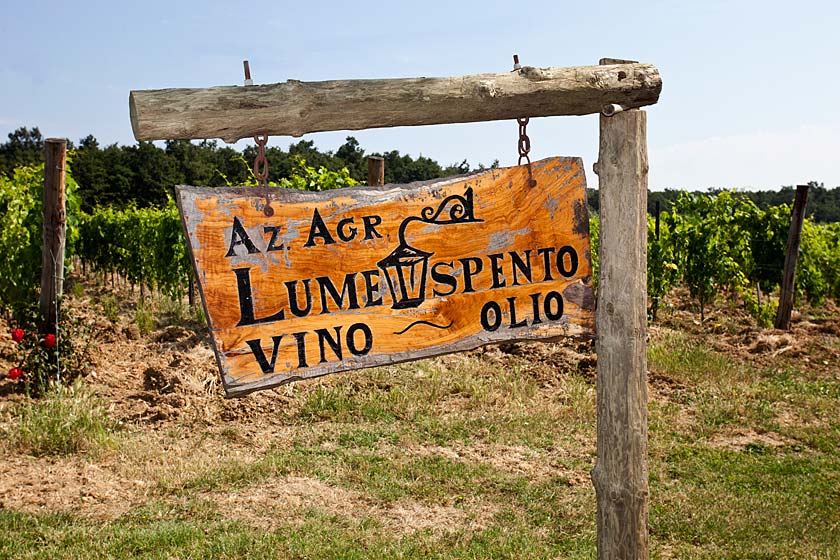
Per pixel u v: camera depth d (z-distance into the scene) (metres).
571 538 4.64
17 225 9.24
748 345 10.24
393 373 8.04
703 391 7.99
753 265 13.05
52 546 4.35
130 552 4.30
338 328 2.63
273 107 2.41
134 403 7.09
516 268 2.86
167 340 9.29
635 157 2.78
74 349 7.72
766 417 7.25
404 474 5.62
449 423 6.81
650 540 4.66
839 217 53.31
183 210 2.43
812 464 6.05
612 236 2.81
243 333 2.52
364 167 30.30
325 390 7.40
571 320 2.93
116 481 5.39
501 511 5.02
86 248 16.77
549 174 2.89
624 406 2.84
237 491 5.26
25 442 5.88
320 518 4.81
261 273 2.53
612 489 2.86
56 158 7.40
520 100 2.69
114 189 54.81
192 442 6.26
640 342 2.84
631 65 2.82
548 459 6.05
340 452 6.07
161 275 12.52
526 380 8.12
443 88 2.59
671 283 11.81
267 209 2.53
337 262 2.63
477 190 2.80
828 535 4.72
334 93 2.48
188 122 2.33
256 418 6.92
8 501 4.96
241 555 4.29
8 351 8.50
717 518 4.95
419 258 2.73
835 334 11.62
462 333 2.80
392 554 4.33
